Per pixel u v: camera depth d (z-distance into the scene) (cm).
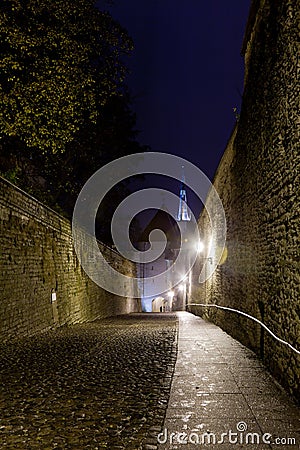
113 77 1555
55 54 1380
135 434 475
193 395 624
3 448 436
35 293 1394
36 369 791
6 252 1180
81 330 1528
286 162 678
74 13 1365
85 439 460
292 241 644
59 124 1448
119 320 2314
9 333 1162
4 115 1368
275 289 749
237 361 868
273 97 759
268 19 805
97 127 2636
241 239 1120
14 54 1312
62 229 1786
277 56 730
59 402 585
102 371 780
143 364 844
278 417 529
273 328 758
